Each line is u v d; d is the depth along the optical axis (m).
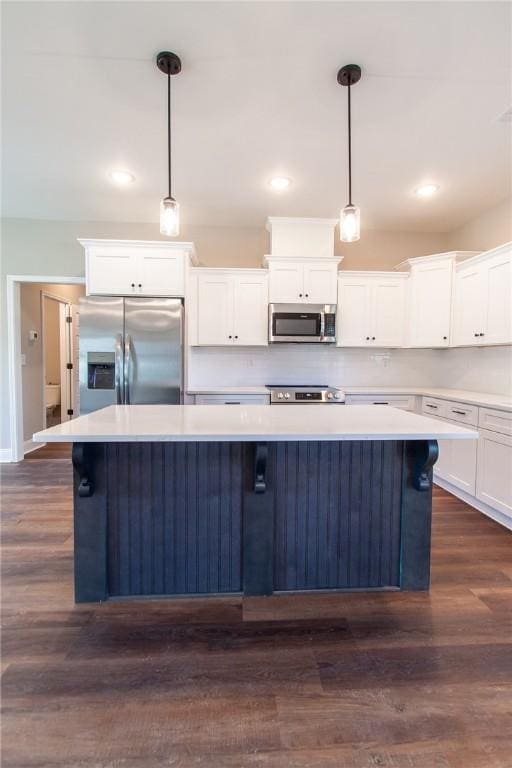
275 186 3.18
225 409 2.12
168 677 1.38
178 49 1.78
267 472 1.85
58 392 6.55
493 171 2.95
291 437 1.45
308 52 1.79
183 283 3.60
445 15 1.61
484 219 3.76
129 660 1.45
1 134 2.47
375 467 1.91
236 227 4.12
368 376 4.29
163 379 3.53
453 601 1.85
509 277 2.96
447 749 1.14
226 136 2.48
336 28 1.67
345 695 1.31
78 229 4.00
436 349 4.34
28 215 3.88
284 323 3.72
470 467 2.98
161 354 3.52
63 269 4.01
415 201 3.49
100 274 3.53
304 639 1.58
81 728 1.18
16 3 1.56
